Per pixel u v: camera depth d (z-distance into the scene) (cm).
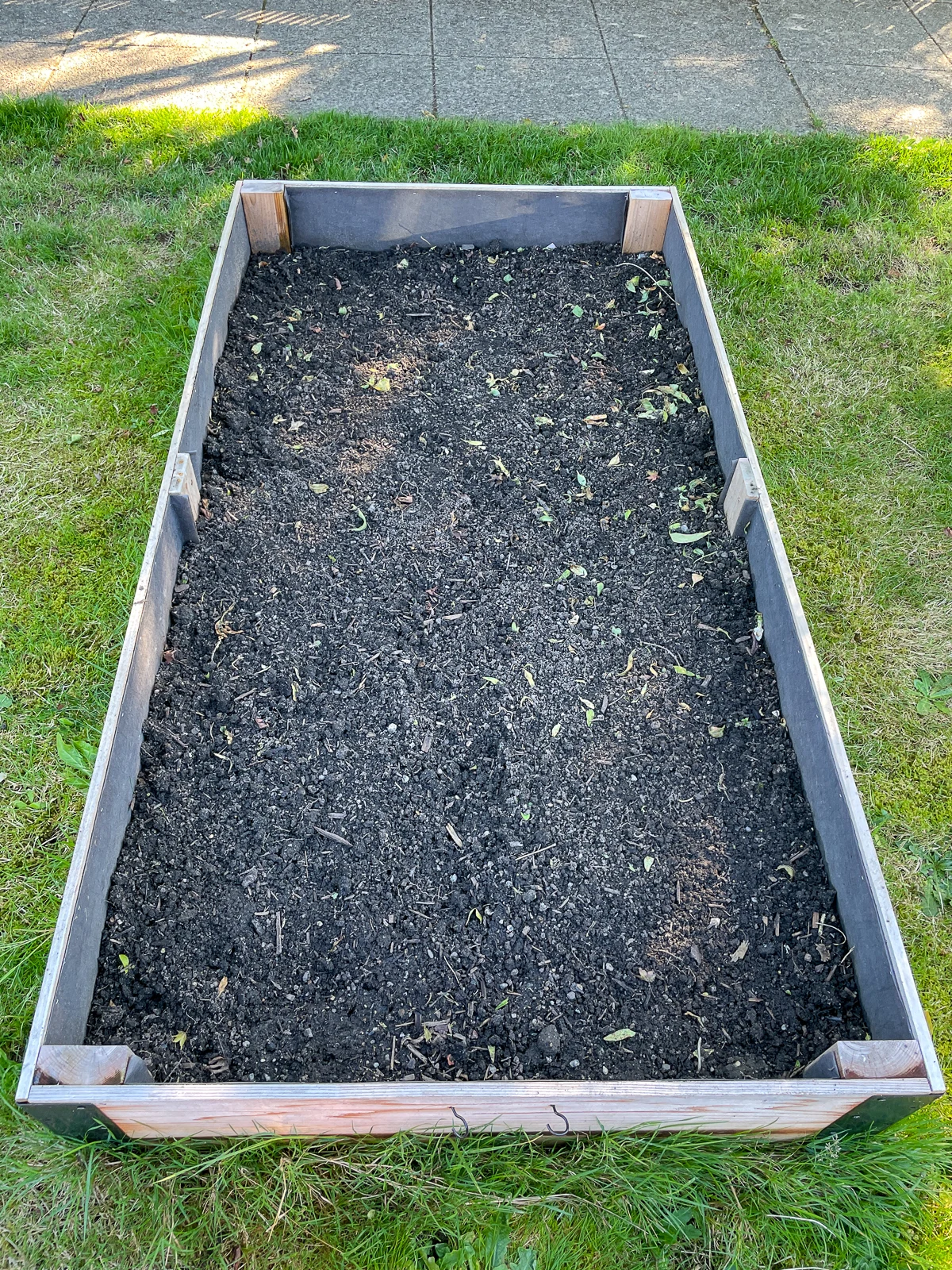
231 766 255
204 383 325
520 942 228
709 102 512
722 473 326
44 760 266
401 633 283
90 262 407
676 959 229
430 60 529
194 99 490
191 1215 198
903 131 502
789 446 355
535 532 311
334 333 371
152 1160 201
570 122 490
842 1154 207
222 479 318
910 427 365
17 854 249
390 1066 209
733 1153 205
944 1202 206
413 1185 198
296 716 265
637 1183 200
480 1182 198
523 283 393
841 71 543
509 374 360
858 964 221
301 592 292
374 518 312
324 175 445
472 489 322
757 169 466
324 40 540
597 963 227
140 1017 215
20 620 293
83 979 208
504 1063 211
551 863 240
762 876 242
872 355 390
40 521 318
